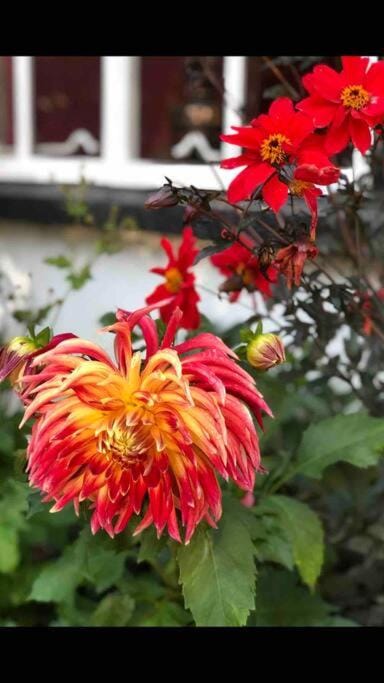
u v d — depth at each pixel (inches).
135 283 75.5
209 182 73.5
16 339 29.3
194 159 76.9
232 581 30.5
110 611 40.3
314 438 38.2
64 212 78.7
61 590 42.1
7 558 50.7
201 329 41.9
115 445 26.2
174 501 27.9
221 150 74.9
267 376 43.4
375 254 47.8
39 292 80.7
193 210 34.5
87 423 27.0
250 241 39.3
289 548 38.6
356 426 37.9
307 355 47.4
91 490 27.5
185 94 76.0
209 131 75.6
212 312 69.0
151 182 76.7
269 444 51.2
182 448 26.3
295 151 30.8
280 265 31.7
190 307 40.6
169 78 76.9
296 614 42.8
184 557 30.7
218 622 30.1
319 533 37.3
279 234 33.6
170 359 26.0
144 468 26.8
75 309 79.0
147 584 41.6
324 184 29.4
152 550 31.4
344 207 39.7
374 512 52.0
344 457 37.2
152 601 41.4
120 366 27.4
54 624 45.5
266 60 47.2
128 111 79.0
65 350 27.2
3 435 38.1
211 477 27.3
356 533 50.5
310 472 37.5
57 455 26.9
